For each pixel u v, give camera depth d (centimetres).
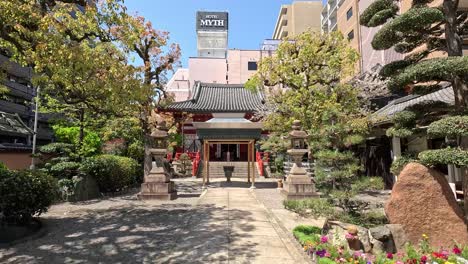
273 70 1416
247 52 4275
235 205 1060
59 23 702
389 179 1507
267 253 558
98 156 1353
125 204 1084
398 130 607
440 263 448
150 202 1128
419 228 554
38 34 661
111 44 1013
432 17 538
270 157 2388
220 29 4912
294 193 1185
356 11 3131
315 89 1398
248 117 2638
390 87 598
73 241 633
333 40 1393
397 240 540
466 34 628
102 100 857
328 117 1068
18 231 686
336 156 681
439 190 563
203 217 862
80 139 1380
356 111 1377
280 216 872
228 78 4209
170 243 617
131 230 721
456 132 489
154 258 532
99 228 741
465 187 573
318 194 1176
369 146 1723
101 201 1151
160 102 1662
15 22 643
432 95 1158
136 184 1705
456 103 576
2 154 1656
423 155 541
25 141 3183
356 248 520
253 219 834
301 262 515
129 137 1747
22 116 3086
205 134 1538
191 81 4212
